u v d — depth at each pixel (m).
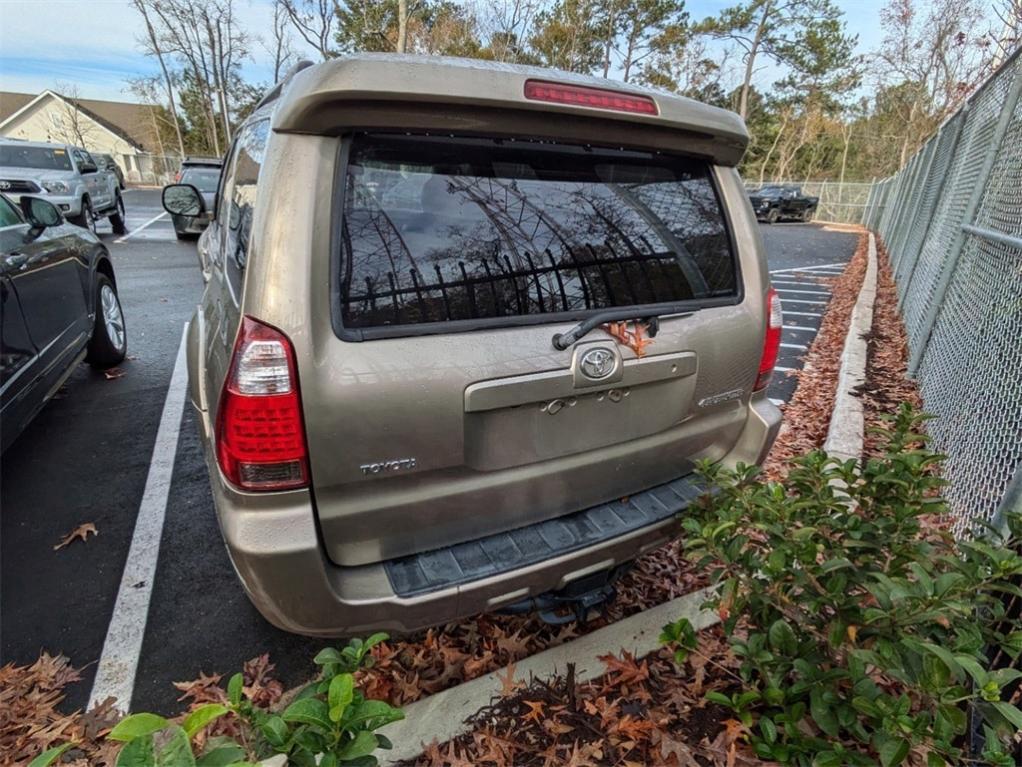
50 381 3.46
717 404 2.16
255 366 1.38
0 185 10.11
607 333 1.78
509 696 1.93
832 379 5.07
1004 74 4.38
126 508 3.06
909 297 6.45
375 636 1.36
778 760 1.59
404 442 1.52
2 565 2.62
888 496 1.87
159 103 45.06
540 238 1.71
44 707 1.92
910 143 22.53
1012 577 1.77
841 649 1.60
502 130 1.57
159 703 1.96
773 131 39.09
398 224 1.51
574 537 1.85
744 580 1.72
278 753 1.14
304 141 1.40
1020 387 2.55
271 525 1.45
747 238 2.16
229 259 2.03
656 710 1.89
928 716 1.33
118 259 10.12
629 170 1.89
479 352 1.57
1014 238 2.89
